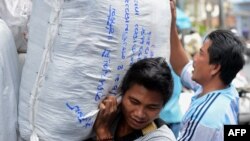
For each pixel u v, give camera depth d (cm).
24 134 129
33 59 123
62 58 118
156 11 129
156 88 118
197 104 165
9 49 129
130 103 121
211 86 169
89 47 117
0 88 122
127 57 123
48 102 121
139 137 126
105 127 128
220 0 488
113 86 125
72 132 124
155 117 126
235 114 166
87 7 115
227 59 162
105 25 117
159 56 132
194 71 173
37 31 122
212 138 157
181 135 169
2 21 132
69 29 116
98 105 124
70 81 118
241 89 310
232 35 167
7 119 126
